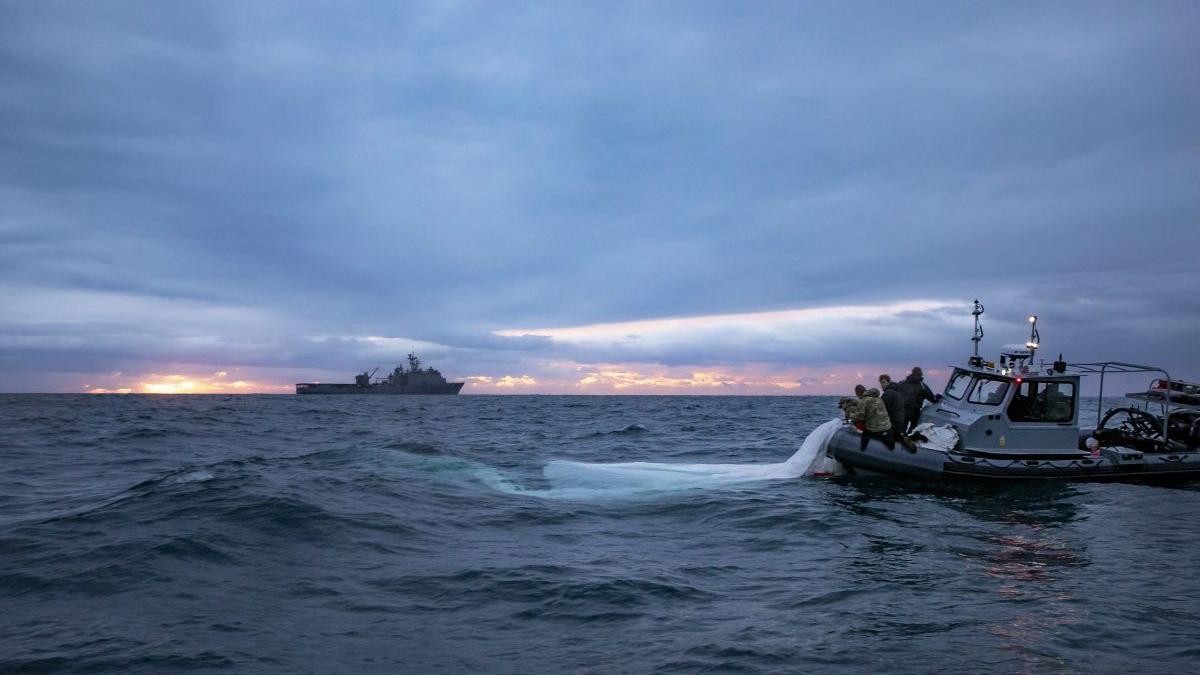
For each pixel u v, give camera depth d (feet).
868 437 49.98
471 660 19.07
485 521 36.99
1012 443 48.67
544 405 299.99
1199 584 26.58
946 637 20.90
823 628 21.71
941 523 37.42
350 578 26.23
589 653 19.63
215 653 18.94
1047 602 24.34
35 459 67.46
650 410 226.58
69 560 26.50
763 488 46.98
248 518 32.65
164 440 92.27
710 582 26.81
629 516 39.14
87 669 17.80
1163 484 48.49
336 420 153.17
